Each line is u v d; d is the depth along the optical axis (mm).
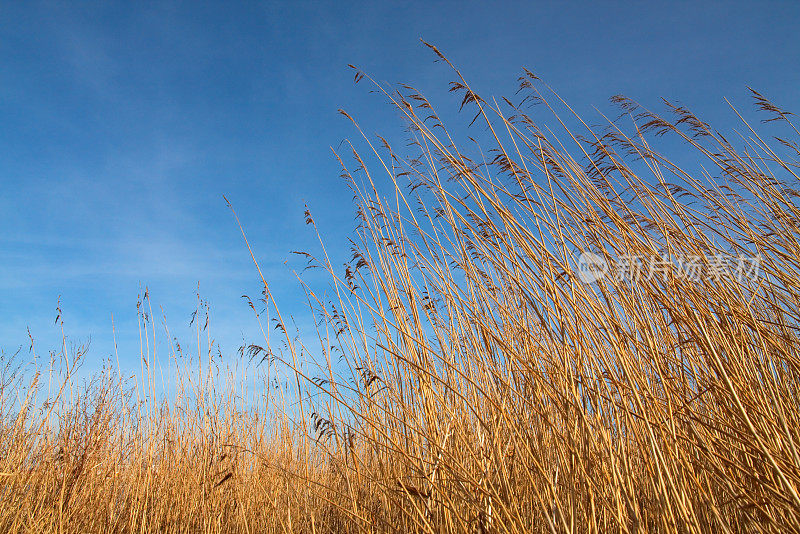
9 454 5035
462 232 3361
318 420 3512
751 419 2238
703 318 2455
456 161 3131
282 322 3986
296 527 4484
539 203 2965
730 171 3279
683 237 2828
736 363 2369
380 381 3340
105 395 5699
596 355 2570
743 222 3016
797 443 2238
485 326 2928
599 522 2539
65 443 5316
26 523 4875
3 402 5434
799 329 2689
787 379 2545
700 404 2678
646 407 2420
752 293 2801
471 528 2705
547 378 2717
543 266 2768
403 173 3617
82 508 5273
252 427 5637
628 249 2793
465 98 3156
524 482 2920
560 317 2738
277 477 4793
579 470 2543
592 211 2924
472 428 3113
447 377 3250
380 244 3650
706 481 2365
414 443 3115
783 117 3721
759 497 2248
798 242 2877
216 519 5082
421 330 3355
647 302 2834
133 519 5199
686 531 2184
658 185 3355
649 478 2408
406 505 3105
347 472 3562
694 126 3600
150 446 5738
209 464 5457
